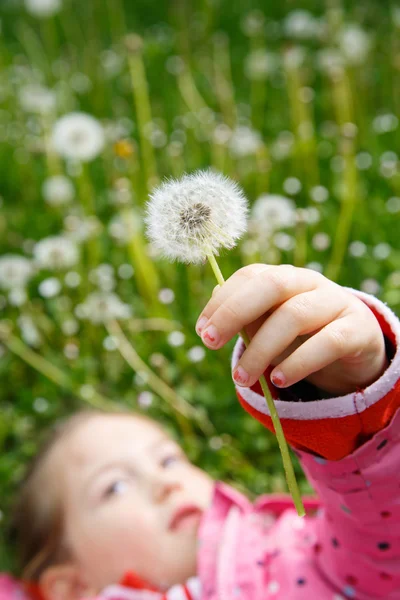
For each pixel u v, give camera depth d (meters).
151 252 0.98
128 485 0.69
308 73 1.55
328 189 1.20
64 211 1.20
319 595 0.58
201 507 0.68
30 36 1.86
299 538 0.63
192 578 0.65
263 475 0.79
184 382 0.89
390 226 1.08
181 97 1.51
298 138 1.28
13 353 0.97
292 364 0.45
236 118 1.38
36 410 0.89
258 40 1.69
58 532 0.70
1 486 0.82
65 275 1.04
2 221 1.19
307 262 1.03
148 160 1.19
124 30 1.77
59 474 0.71
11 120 1.54
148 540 0.66
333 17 1.48
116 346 0.93
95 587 0.67
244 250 0.97
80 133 0.98
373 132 1.32
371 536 0.54
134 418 0.74
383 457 0.50
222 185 0.46
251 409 0.49
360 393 0.48
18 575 0.73
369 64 1.51
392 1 1.71
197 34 1.76
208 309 0.46
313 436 0.49
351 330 0.46
